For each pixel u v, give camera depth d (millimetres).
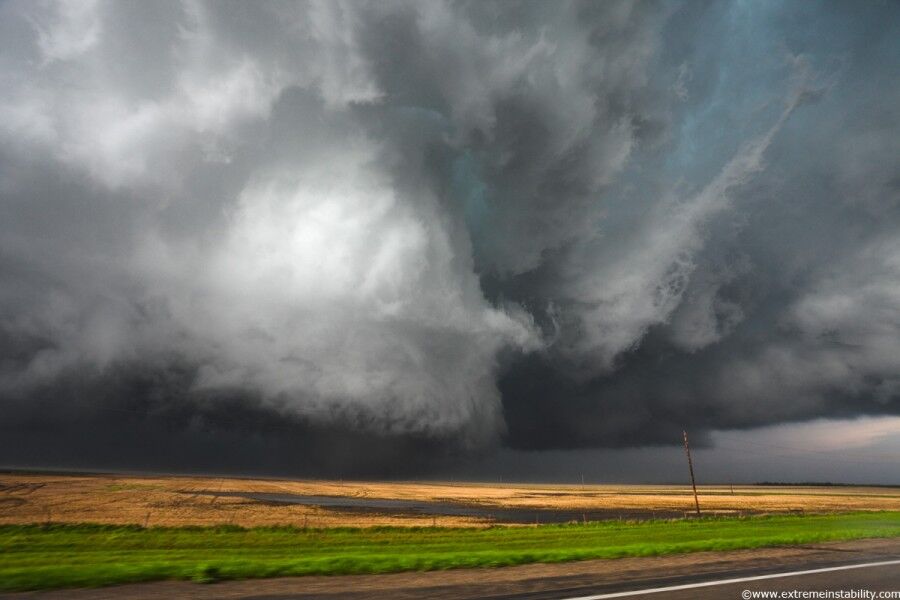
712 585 11289
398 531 44562
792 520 49031
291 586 11281
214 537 34188
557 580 11953
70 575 11906
